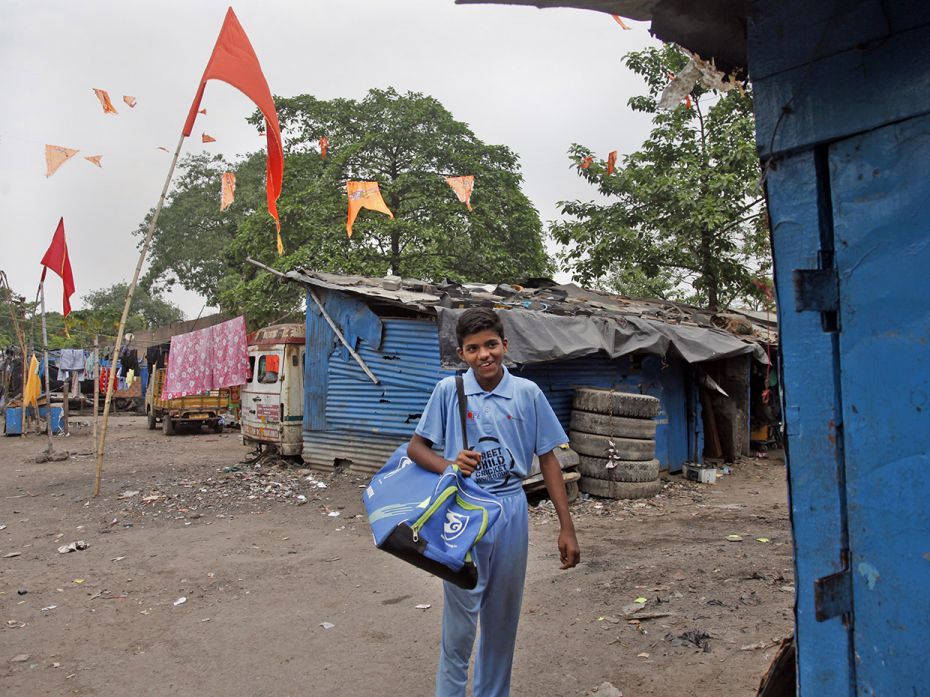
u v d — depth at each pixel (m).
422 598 5.04
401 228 19.28
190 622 4.64
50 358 22.16
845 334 2.00
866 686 1.96
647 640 4.11
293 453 10.96
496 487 2.65
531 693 3.48
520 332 8.19
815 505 2.09
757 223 6.81
